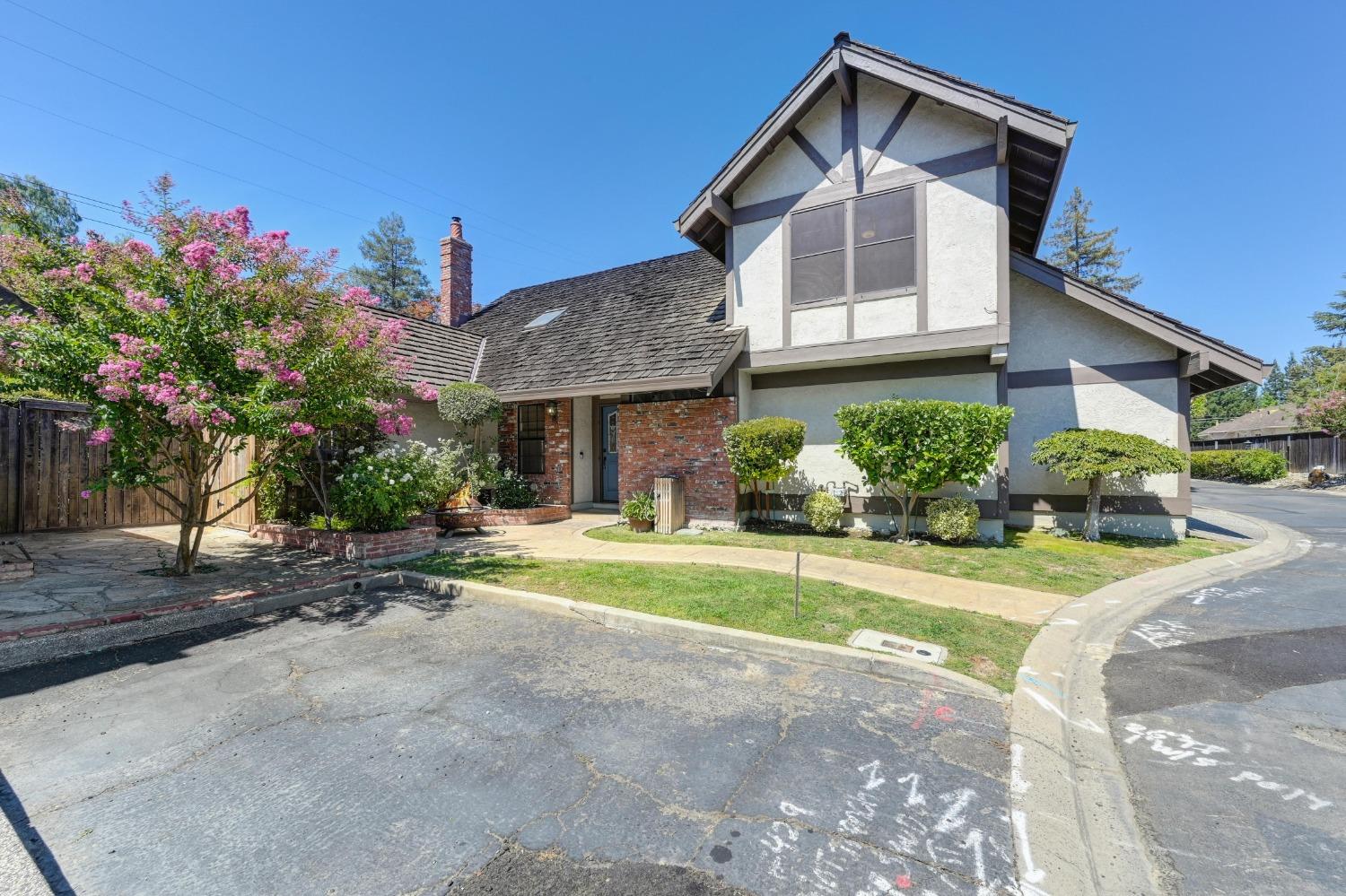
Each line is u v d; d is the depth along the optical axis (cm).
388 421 725
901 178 916
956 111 881
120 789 266
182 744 307
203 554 746
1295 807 261
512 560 748
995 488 895
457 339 1472
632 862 219
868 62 887
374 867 216
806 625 488
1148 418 966
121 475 568
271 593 567
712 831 238
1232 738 327
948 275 882
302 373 591
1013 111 798
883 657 418
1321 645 475
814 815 249
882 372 975
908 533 895
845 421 872
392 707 355
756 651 455
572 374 1123
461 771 284
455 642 474
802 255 988
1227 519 1238
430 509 1005
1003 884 207
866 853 225
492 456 1223
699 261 1413
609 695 374
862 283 941
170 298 578
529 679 400
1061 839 235
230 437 604
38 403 866
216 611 521
